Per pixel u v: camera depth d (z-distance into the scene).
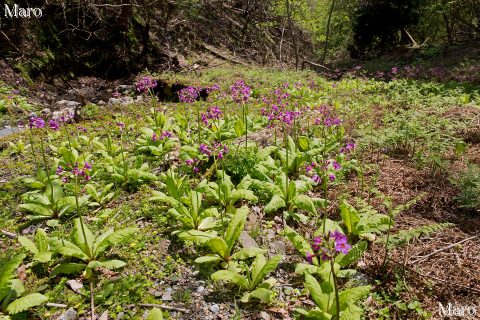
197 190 5.09
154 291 3.82
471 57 16.48
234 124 7.07
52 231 4.82
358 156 6.36
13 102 10.84
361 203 4.93
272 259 3.76
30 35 13.61
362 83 13.54
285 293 3.82
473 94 10.07
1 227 4.91
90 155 6.58
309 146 6.41
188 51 19.02
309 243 4.37
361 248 3.88
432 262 4.02
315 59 26.62
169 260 4.21
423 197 5.10
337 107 8.99
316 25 27.89
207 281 3.91
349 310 3.13
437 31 26.41
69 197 5.03
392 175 5.72
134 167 6.12
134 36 17.12
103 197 5.37
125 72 15.94
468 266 3.93
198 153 6.12
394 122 7.49
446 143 6.04
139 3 18.00
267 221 4.89
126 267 4.13
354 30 24.33
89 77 14.90
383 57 21.97
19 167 6.57
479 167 5.51
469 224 4.55
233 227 4.20
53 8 14.91
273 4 25.08
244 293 3.73
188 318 3.52
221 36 21.69
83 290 3.82
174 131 7.71
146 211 5.09
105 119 9.09
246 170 5.57
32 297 3.43
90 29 15.87
